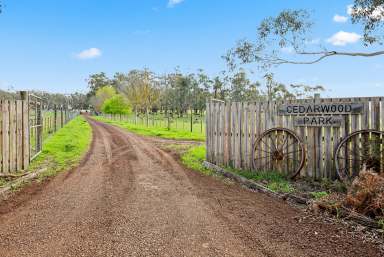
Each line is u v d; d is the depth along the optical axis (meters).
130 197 6.89
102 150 15.22
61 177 9.01
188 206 6.21
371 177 5.91
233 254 4.11
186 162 11.60
